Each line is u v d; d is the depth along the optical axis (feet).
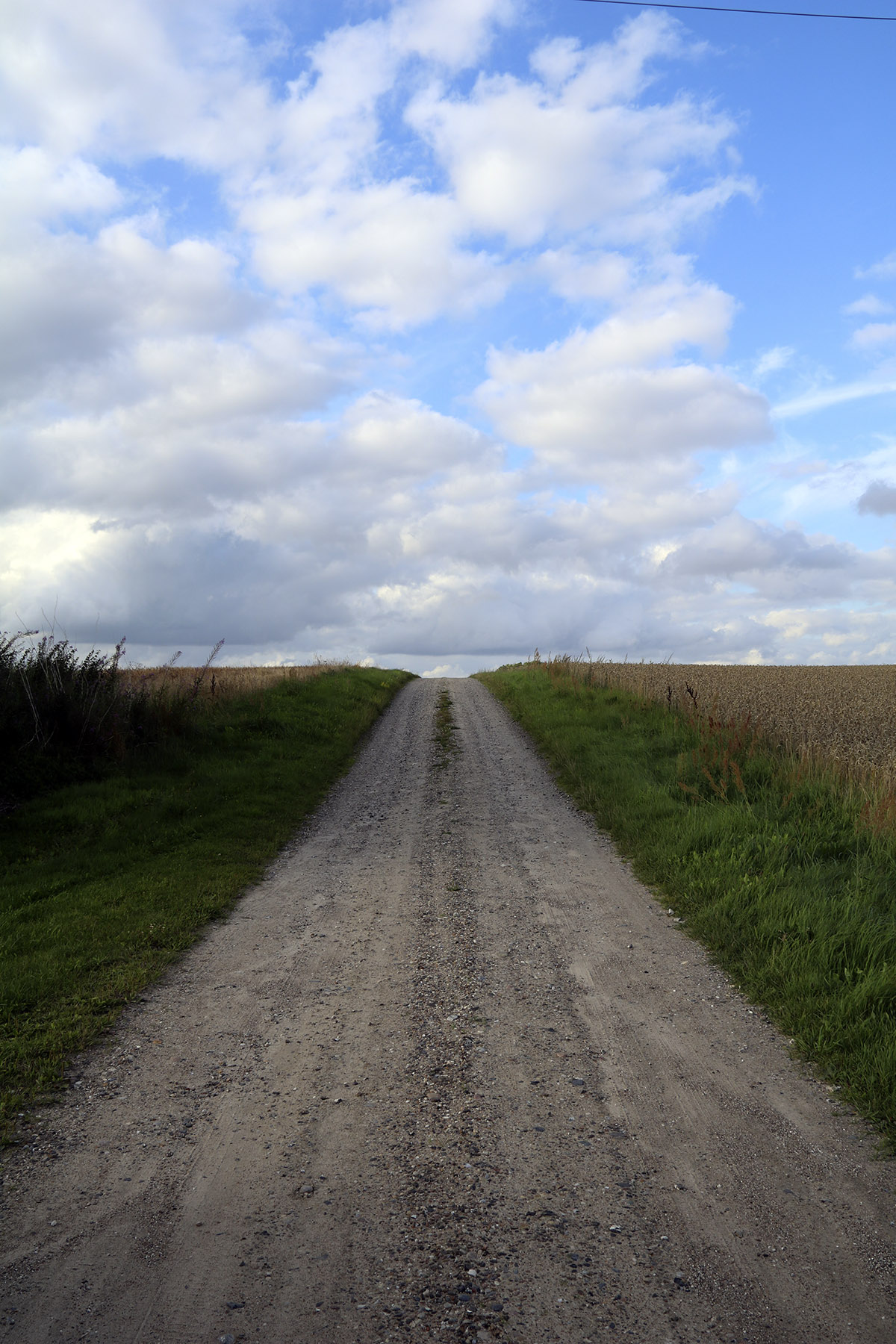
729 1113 13.91
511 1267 10.05
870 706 60.80
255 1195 11.63
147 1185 11.87
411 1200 11.49
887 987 17.38
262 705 67.36
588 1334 8.96
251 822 37.65
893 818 29.25
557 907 26.13
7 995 18.43
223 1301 9.50
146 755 47.91
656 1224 10.91
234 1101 14.47
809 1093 14.58
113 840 33.30
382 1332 9.00
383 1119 13.82
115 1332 9.00
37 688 44.42
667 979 20.21
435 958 21.85
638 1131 13.35
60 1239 10.59
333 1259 10.24
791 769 38.06
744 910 23.63
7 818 35.01
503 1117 13.84
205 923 24.94
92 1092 14.75
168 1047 16.69
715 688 72.13
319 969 21.20
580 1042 16.81
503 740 65.51
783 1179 11.94
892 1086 14.02
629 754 49.11
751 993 18.99
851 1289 9.64
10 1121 13.60
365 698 89.15
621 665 112.68
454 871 30.78
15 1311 9.28
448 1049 16.53
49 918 24.17
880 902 23.25
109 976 20.20
